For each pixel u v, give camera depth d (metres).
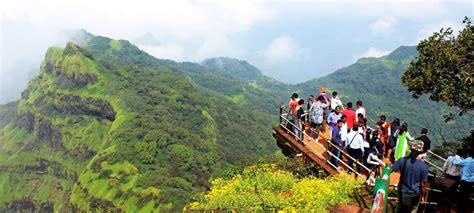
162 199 140.88
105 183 158.62
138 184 151.88
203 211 12.80
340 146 15.62
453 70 20.94
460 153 11.29
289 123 18.67
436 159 17.09
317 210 11.34
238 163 16.89
